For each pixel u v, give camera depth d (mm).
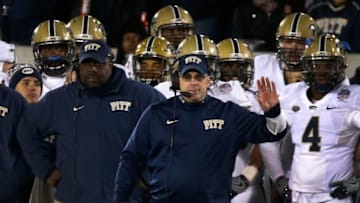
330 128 21938
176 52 22484
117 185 20047
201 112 19906
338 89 22219
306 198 21969
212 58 22250
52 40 23672
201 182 19672
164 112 19953
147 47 24156
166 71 24312
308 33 24531
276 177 22625
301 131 22125
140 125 20016
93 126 21078
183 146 19766
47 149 21562
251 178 22797
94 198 20922
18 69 24203
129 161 20016
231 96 22781
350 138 21938
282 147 22688
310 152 21984
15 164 22094
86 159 21000
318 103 22156
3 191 21906
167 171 19750
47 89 24594
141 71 24219
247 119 19922
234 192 22734
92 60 20938
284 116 19828
